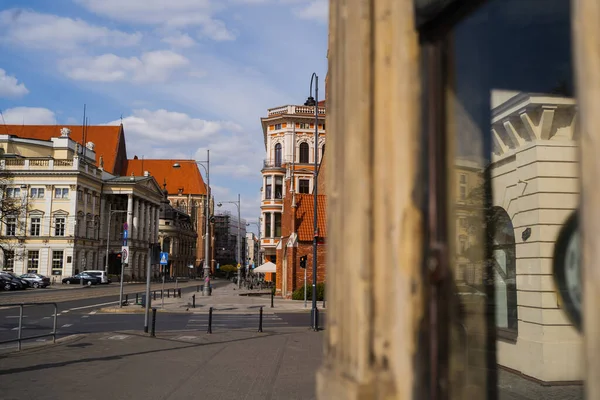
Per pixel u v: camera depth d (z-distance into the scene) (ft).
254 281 248.32
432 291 6.84
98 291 177.88
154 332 52.65
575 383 11.15
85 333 57.47
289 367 34.73
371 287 6.72
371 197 6.82
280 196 196.13
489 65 8.02
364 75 6.93
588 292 4.28
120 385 28.78
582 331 4.43
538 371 12.21
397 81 6.94
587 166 4.35
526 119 12.16
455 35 7.50
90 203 291.17
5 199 196.24
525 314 13.41
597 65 4.30
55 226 266.36
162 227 440.04
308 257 124.98
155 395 26.43
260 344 46.52
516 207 13.25
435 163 7.20
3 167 234.79
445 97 7.43
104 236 313.94
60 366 34.81
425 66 7.23
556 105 11.40
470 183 8.00
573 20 4.70
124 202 340.80
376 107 6.90
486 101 8.36
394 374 6.51
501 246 12.91
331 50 8.27
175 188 515.09
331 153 7.99
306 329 60.08
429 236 6.98
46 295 146.10
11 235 260.21
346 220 7.22
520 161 12.67
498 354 8.41
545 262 12.63
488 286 8.34
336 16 8.07
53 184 267.80
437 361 6.75
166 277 403.95
